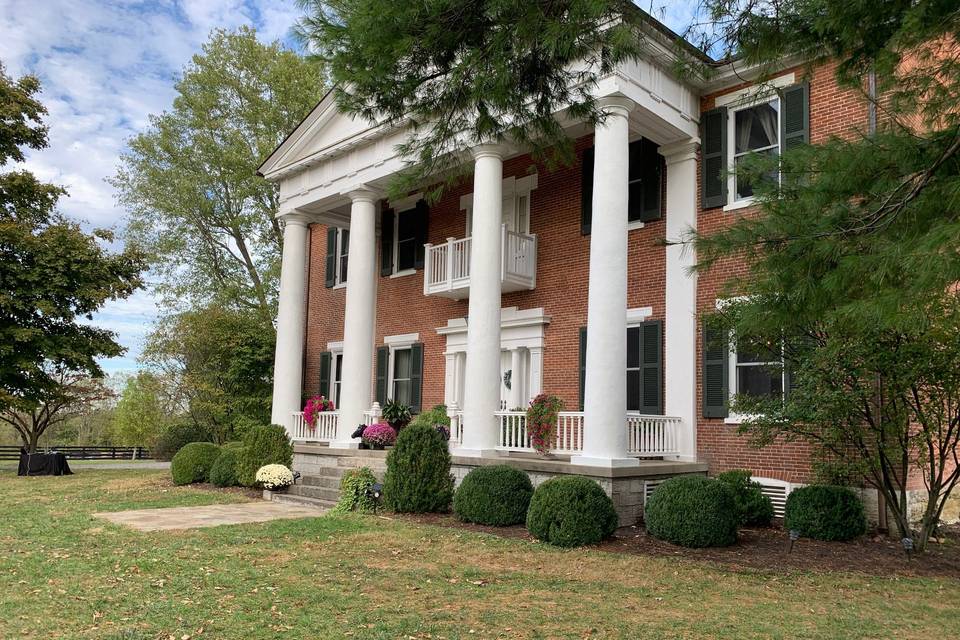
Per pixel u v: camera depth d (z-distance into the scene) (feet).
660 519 34.53
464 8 21.57
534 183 56.65
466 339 60.08
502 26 21.43
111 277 75.51
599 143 42.52
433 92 24.36
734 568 29.14
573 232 53.62
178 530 36.29
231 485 57.31
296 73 97.96
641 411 47.96
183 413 102.68
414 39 21.90
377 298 69.97
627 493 39.52
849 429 32.63
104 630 19.53
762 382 43.14
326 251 77.97
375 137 58.54
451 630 20.08
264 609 21.89
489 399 46.50
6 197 72.95
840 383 31.27
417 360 64.28
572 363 52.16
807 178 18.24
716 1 19.71
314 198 65.00
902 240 14.14
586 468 39.60
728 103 46.44
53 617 20.71
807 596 24.73
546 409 44.27
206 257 101.50
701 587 25.81
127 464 95.40
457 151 26.91
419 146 25.98
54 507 45.55
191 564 28.07
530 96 24.57
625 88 42.19
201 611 21.48
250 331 90.74
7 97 73.56
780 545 34.37
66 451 117.19
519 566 28.99
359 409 58.08
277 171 68.33
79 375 84.02
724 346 37.73
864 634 20.33
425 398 63.21
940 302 14.85
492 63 22.06
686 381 45.96
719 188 46.14
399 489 42.88
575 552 31.86
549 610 22.33
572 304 52.85
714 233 18.15
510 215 58.23
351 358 58.54
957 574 28.89
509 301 57.06
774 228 16.76
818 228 16.11
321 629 19.98
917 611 23.00
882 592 25.53
